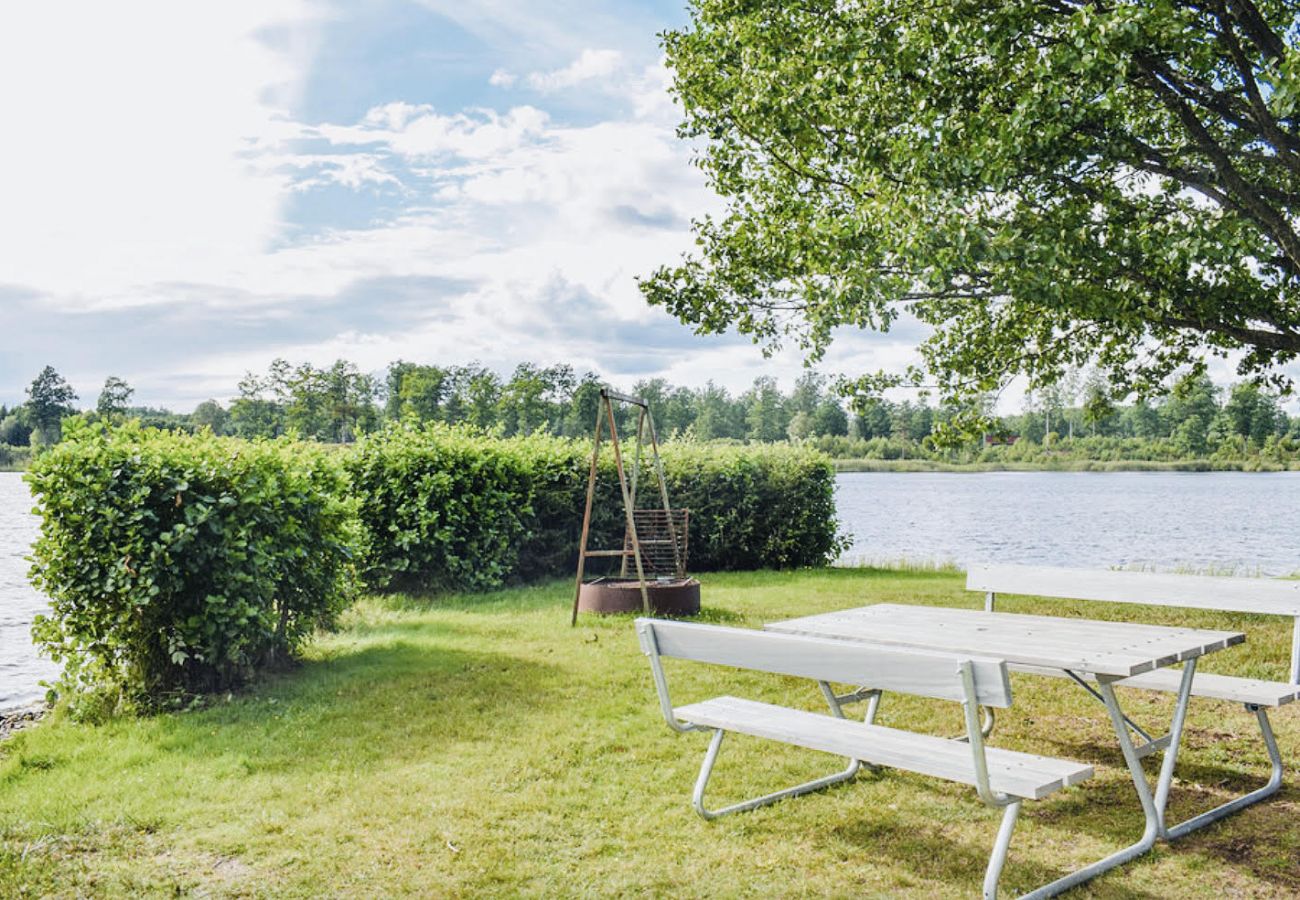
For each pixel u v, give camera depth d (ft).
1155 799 13.29
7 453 290.35
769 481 48.55
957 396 37.06
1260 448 281.54
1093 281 23.18
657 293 34.81
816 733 13.12
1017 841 13.09
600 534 44.91
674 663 24.30
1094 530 88.89
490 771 16.14
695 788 14.14
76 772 16.67
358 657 25.58
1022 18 22.59
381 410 233.35
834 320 25.80
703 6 32.68
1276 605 16.88
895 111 25.82
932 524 97.81
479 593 39.22
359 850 12.92
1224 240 20.68
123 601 20.68
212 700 21.34
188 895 11.59
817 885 11.70
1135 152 23.95
